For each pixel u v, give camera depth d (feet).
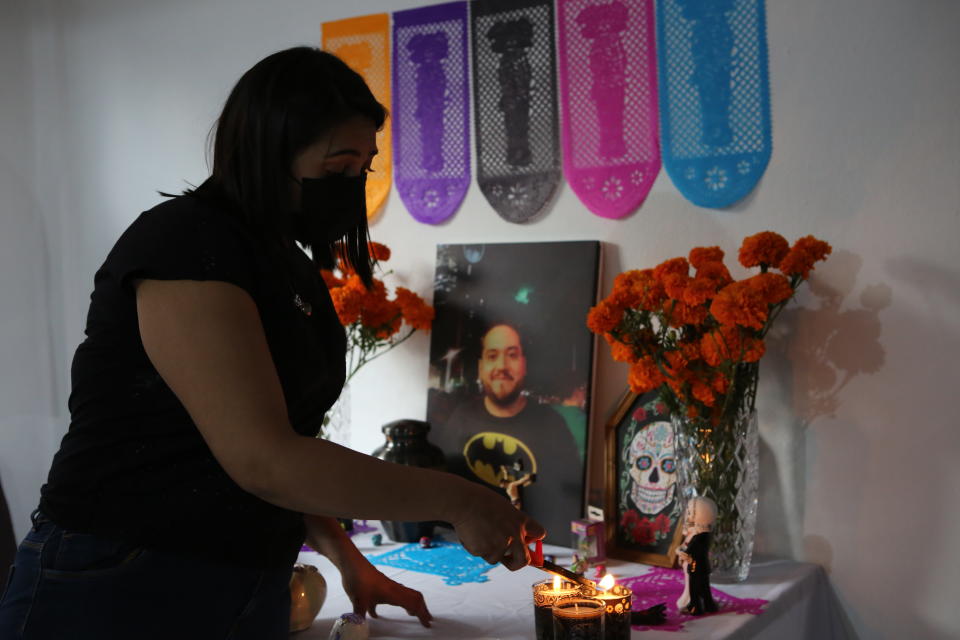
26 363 9.08
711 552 5.24
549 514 6.25
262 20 7.80
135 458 3.12
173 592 3.16
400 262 7.30
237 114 3.27
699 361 5.32
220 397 2.84
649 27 6.23
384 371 7.32
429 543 6.07
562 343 6.36
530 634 4.36
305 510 2.94
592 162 6.45
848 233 5.63
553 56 6.57
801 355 5.80
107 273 3.16
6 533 7.34
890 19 5.47
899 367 5.51
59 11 8.76
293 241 3.69
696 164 6.07
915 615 5.51
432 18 7.04
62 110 8.82
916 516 5.49
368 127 3.39
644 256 6.30
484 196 6.88
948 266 5.36
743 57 5.91
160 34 8.29
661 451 5.84
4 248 9.08
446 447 6.75
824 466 5.74
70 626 3.10
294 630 4.41
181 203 3.18
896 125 5.48
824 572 5.72
